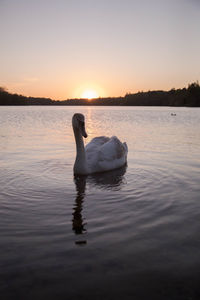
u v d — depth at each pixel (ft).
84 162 30.48
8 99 453.99
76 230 17.03
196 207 20.90
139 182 27.48
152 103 566.77
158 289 11.83
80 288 11.86
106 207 20.83
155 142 54.34
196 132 72.74
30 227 17.43
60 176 29.58
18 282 12.19
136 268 13.20
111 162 32.86
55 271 12.92
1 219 18.61
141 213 19.72
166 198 22.81
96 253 14.43
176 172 31.14
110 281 12.29
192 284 12.13
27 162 35.83
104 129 81.76
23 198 22.63
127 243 15.48
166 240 15.87
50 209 20.39
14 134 66.49
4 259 13.82
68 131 74.59
